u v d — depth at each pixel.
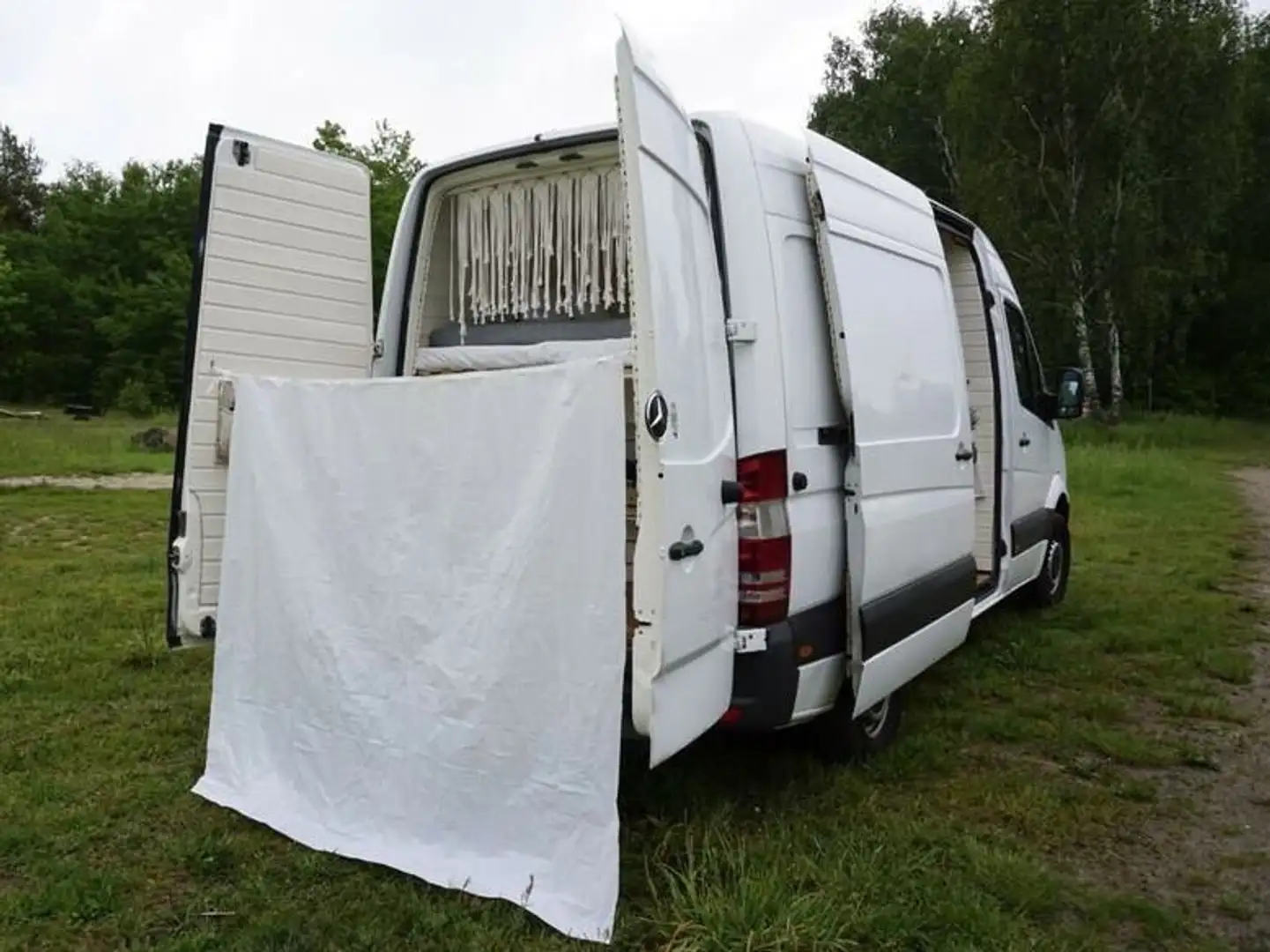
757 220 3.29
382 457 3.41
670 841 3.29
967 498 4.58
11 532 9.77
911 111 30.16
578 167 4.09
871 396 3.66
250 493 3.78
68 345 38.88
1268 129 29.53
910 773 4.00
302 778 3.59
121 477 14.66
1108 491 13.19
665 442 2.81
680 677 2.95
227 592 3.85
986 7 25.81
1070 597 7.09
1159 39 23.31
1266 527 10.55
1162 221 24.50
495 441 3.15
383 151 33.81
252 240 4.06
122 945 2.86
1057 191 24.34
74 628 6.03
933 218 4.72
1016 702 4.86
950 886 3.08
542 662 3.03
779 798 3.68
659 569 2.79
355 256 4.45
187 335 3.90
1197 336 32.47
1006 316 5.83
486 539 3.17
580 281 4.10
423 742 3.29
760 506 3.21
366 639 3.44
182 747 4.28
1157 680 5.28
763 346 3.25
